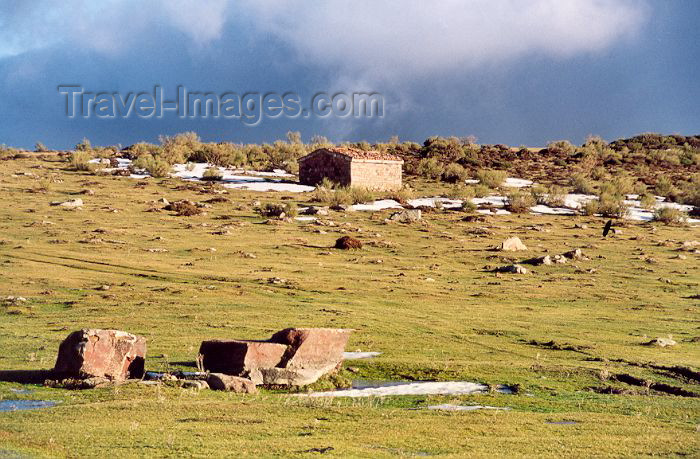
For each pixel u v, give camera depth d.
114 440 22.30
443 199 135.88
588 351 44.72
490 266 81.56
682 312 60.78
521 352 44.59
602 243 99.56
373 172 138.62
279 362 35.28
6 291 59.34
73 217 99.56
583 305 62.94
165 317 51.56
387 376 37.84
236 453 21.14
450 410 29.67
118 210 106.56
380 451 21.97
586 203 130.38
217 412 27.28
